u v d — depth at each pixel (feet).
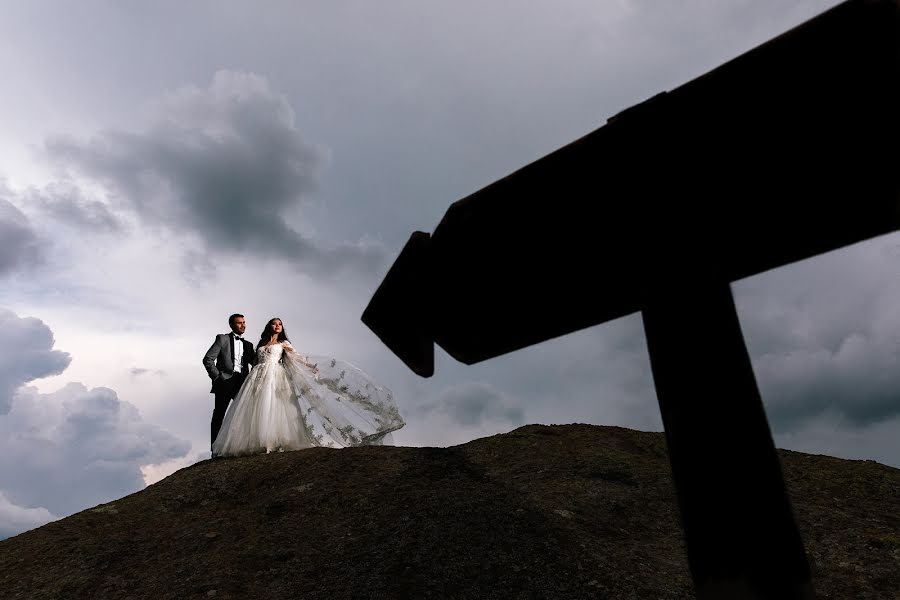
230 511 12.43
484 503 11.05
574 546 9.29
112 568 10.30
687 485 3.12
